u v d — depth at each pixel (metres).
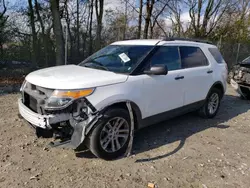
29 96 3.68
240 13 20.89
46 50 12.90
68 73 3.70
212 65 5.47
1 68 11.25
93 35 14.82
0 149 3.65
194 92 4.95
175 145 4.19
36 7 13.73
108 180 3.07
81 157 3.57
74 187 2.90
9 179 2.97
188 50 4.92
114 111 3.46
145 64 3.96
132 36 16.55
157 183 3.08
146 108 3.94
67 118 3.22
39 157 3.51
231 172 3.45
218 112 6.40
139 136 4.51
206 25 20.86
